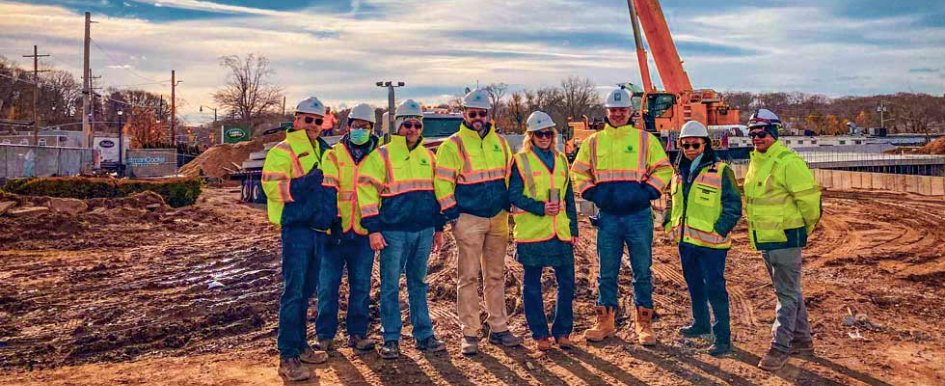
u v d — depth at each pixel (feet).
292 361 17.60
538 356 19.25
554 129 19.52
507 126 235.81
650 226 20.07
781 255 18.13
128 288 29.40
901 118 300.40
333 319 19.93
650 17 83.20
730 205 19.03
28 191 62.13
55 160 103.45
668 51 83.35
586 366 18.35
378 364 18.62
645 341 20.03
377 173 18.86
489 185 19.38
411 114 19.11
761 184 18.33
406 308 25.05
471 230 19.43
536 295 19.81
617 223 19.93
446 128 64.39
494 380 17.33
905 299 25.94
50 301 26.86
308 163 18.03
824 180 84.23
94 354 20.04
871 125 297.53
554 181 19.24
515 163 19.53
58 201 55.98
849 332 21.50
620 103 19.33
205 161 143.95
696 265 20.22
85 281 31.01
